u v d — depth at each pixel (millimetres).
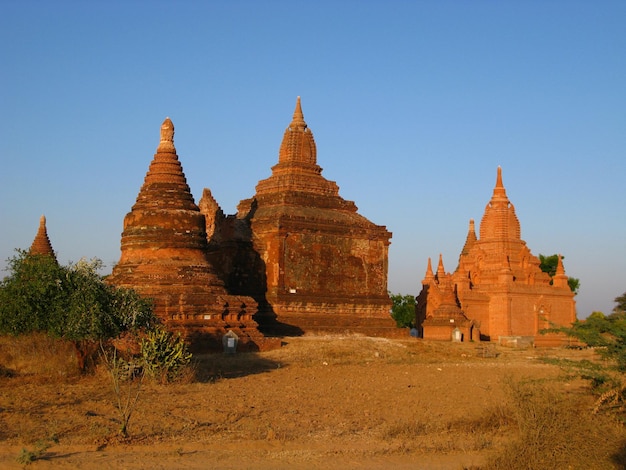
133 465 17469
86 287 31266
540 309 69875
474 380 34969
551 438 18953
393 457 19312
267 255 53469
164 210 46062
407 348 48594
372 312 56812
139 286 43750
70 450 18828
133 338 33469
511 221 72500
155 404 25359
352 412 25594
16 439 19812
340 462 18547
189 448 19422
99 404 24859
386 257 58375
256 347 43219
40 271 31141
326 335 52469
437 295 67688
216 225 55656
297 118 60219
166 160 47875
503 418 23500
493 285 68562
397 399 28625
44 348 30891
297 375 35094
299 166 58875
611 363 25547
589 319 25562
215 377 33625
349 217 58188
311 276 54188
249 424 22750
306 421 23641
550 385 29688
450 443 20750
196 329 42094
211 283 45094
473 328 62438
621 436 20000
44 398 25672
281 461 18359
